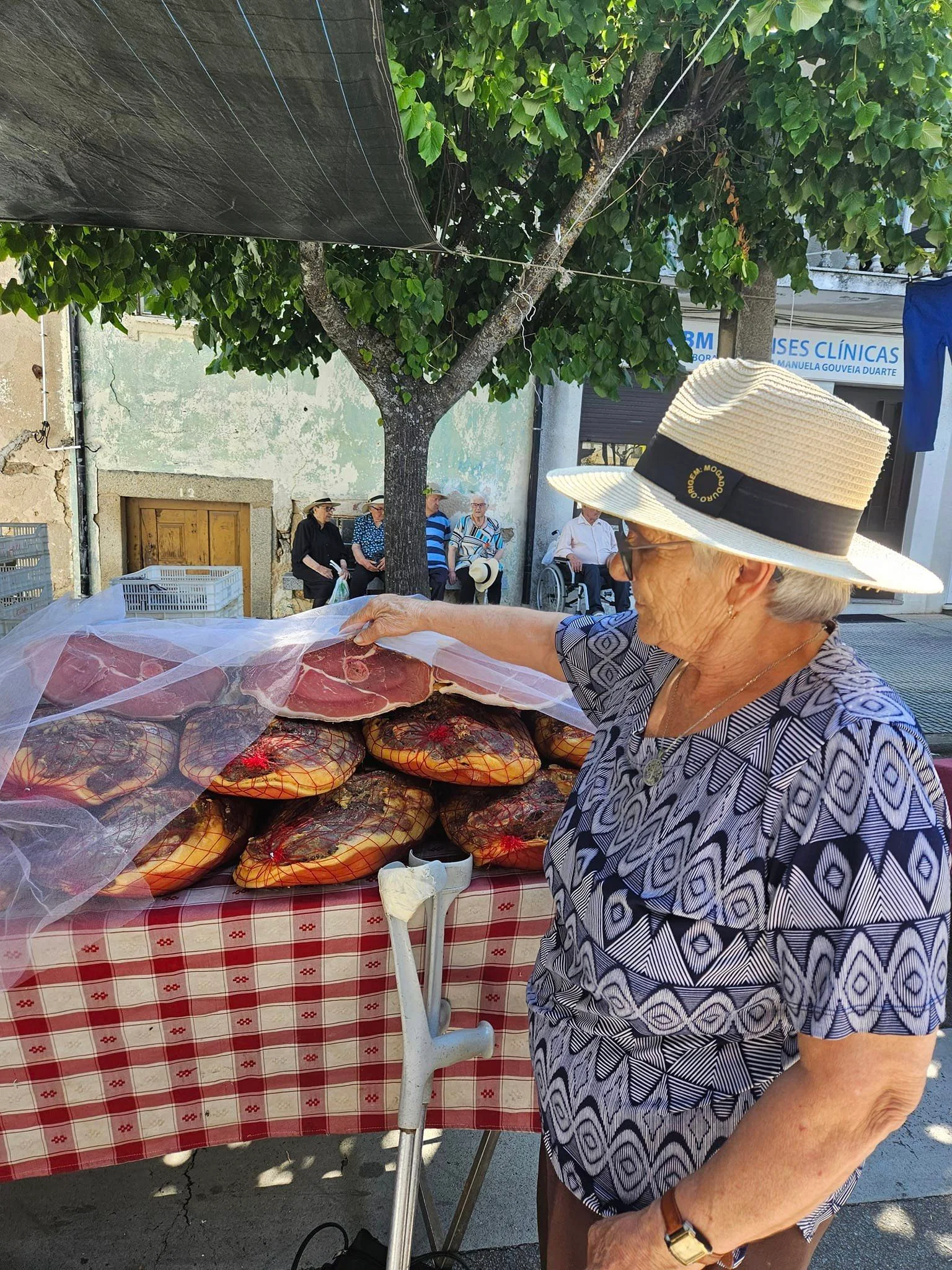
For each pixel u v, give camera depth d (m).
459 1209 1.85
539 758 1.84
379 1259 1.72
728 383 0.98
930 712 6.13
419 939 1.57
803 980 0.82
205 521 8.05
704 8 2.65
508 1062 1.69
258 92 1.65
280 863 1.51
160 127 1.82
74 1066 1.49
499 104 2.71
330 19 1.41
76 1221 2.02
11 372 7.31
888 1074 0.78
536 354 3.63
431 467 8.48
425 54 2.90
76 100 1.71
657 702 1.11
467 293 3.88
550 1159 1.13
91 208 2.40
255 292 3.63
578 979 1.06
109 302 3.44
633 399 9.12
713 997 0.92
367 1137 2.33
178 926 1.46
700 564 0.95
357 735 1.89
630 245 3.85
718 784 0.93
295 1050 1.59
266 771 1.62
